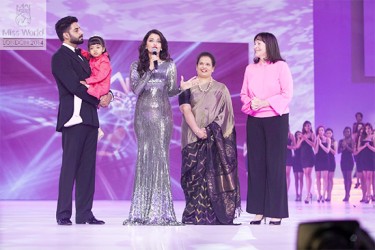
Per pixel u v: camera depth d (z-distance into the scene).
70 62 7.14
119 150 16.14
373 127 16.86
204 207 7.47
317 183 16.38
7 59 16.02
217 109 7.66
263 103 7.18
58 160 16.02
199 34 16.62
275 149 7.21
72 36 7.23
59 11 16.23
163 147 7.14
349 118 16.92
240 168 16.17
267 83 7.36
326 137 16.55
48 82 16.08
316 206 13.89
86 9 16.36
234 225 7.22
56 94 16.08
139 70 7.20
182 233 5.89
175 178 16.12
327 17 17.00
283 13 16.91
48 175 15.98
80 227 6.66
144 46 7.24
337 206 13.88
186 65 16.55
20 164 15.92
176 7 16.58
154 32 7.21
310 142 16.39
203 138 7.57
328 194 16.39
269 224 7.28
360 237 1.19
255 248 4.50
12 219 8.29
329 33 17.02
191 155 7.56
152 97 7.12
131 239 5.23
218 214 7.40
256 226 6.96
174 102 16.19
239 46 16.69
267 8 16.86
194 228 6.60
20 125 15.98
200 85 7.71
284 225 7.12
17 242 4.94
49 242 4.94
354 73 17.02
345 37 17.03
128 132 16.19
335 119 16.91
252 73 7.49
